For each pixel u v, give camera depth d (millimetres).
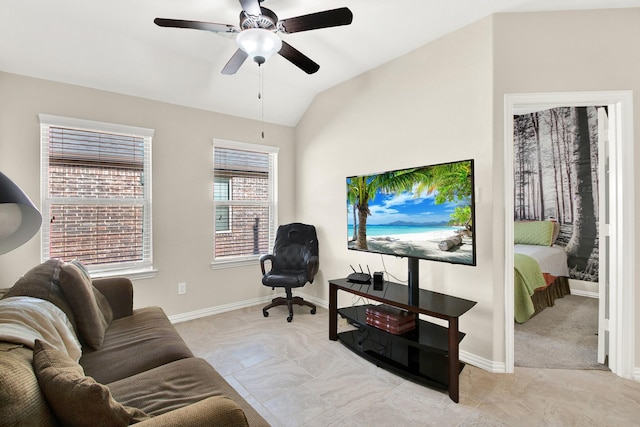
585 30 2148
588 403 1854
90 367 1496
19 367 897
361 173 3193
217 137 3502
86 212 2795
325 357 2432
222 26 1915
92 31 2438
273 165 4035
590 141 4016
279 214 4023
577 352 2508
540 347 2602
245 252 3787
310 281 3330
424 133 2629
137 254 3043
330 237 3584
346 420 1719
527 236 4344
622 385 2039
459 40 2402
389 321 2279
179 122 3246
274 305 3449
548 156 4324
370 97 3100
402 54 2799
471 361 2328
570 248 4180
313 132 3822
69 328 1567
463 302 2162
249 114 3701
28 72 2494
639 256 2102
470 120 2334
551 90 2178
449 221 2105
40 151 2561
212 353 2500
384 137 2961
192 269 3326
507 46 2207
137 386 1286
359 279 2719
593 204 4016
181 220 3258
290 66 3068
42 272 1825
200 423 851
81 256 2771
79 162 2758
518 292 3111
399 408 1821
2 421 719
